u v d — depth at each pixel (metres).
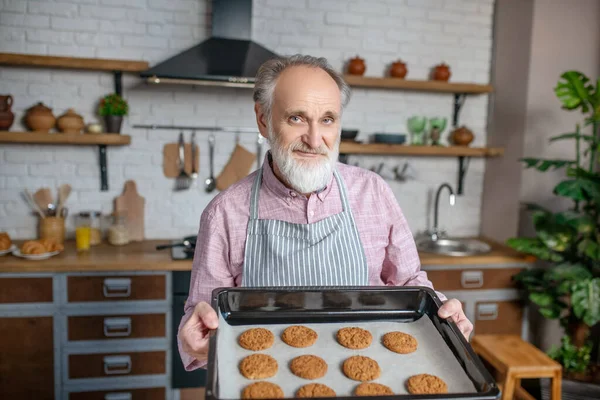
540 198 2.95
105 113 2.67
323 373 0.91
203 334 0.98
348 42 3.07
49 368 2.37
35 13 2.71
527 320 2.88
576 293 2.39
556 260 2.54
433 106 3.23
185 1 2.85
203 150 2.97
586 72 2.89
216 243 1.26
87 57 2.79
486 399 0.71
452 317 1.07
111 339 2.40
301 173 1.12
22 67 2.72
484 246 2.95
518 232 2.98
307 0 2.99
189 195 2.98
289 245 1.25
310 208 1.24
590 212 2.64
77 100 2.80
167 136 2.92
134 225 2.90
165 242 2.87
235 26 2.76
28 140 2.56
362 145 2.91
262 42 2.97
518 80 2.94
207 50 2.63
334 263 1.26
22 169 2.79
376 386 0.85
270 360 0.93
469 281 2.73
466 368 0.86
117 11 2.80
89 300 2.37
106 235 2.89
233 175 2.99
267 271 1.25
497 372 2.80
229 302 1.08
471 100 3.28
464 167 3.32
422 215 3.31
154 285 2.41
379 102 3.16
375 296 1.11
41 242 2.44
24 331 2.33
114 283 2.37
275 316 1.09
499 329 2.80
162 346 2.44
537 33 2.81
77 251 2.58
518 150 2.94
